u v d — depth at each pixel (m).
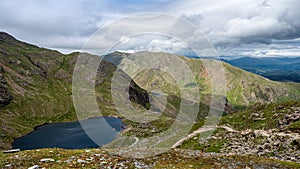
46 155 19.92
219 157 22.67
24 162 17.92
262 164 20.81
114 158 18.95
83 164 17.62
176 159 20.34
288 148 28.52
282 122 46.06
